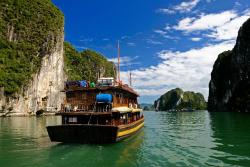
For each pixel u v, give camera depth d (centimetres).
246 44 11262
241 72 11394
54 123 4541
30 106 9025
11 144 2038
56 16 11375
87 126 1883
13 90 8344
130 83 3322
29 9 10456
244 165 1448
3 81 8238
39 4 10938
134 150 1800
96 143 1936
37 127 3669
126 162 1488
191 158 1599
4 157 1573
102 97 2058
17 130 3200
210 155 1681
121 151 1733
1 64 8806
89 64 18812
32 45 9819
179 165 1444
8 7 10025
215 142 2188
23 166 1391
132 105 2983
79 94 2202
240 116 6588
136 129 2703
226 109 12381
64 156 1590
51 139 1991
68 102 2219
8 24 9738
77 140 1952
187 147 1945
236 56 11850
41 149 1795
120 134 1977
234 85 11862
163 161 1522
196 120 5222
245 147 1955
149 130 3141
